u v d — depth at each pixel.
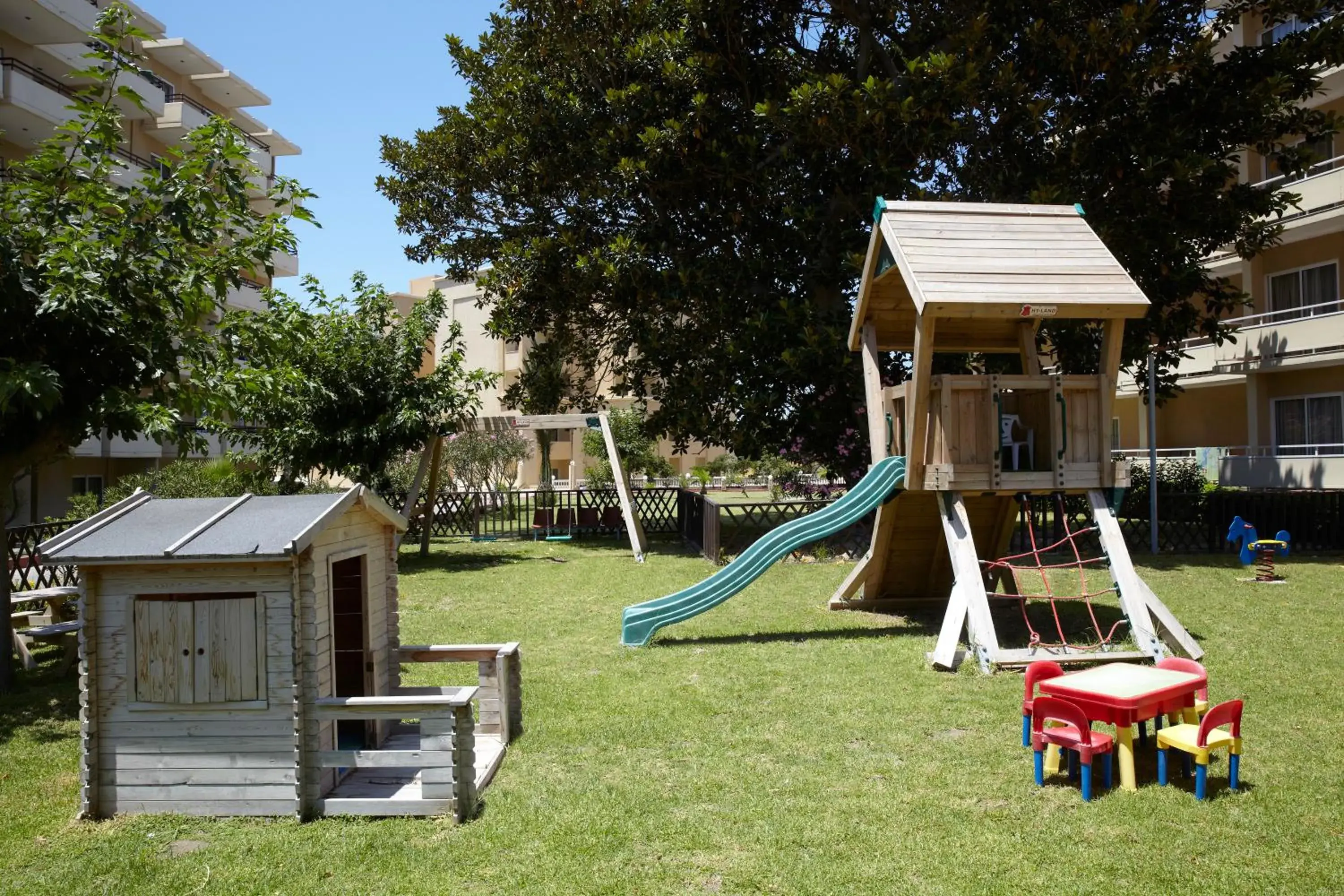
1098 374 8.62
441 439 17.22
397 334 16.47
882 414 10.01
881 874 3.93
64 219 7.12
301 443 15.38
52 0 22.36
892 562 10.70
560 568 15.68
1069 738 4.85
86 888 3.90
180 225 7.32
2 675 7.62
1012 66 13.96
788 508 21.00
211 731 4.65
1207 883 3.79
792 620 10.26
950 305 7.99
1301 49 14.05
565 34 16.80
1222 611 10.14
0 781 5.38
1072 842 4.22
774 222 16.31
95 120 7.38
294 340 8.82
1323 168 20.50
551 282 17.45
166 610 4.65
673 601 9.16
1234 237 15.52
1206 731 4.69
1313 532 16.02
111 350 7.34
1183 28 15.12
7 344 6.97
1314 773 5.04
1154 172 13.66
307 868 4.06
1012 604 11.01
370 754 4.68
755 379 15.82
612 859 4.13
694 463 58.56
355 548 5.47
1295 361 19.70
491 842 4.32
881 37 17.22
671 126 14.93
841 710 6.50
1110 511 8.55
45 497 25.42
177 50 31.45
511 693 6.05
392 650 6.08
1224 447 23.06
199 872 4.03
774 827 4.45
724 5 15.23
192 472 17.92
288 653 4.61
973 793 4.86
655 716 6.43
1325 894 3.67
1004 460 9.20
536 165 17.12
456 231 20.56
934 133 14.22
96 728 4.69
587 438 38.97
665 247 16.36
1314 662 7.63
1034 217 9.23
